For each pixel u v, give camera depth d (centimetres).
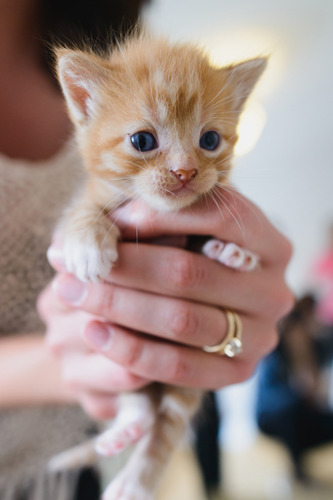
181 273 17
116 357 18
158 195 18
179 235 19
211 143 19
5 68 26
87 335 18
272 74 63
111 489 19
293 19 49
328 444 65
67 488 23
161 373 18
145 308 17
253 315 19
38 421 23
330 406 68
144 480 20
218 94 19
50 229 24
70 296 18
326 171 115
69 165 25
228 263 18
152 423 21
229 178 20
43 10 26
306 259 118
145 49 20
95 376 20
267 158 112
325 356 76
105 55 21
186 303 18
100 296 18
